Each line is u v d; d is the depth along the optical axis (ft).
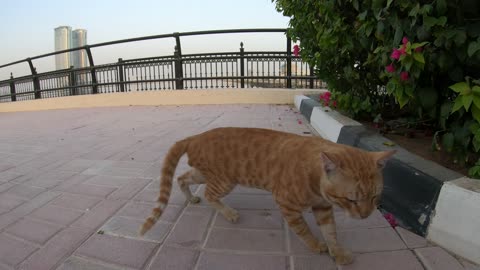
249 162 2.19
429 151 2.76
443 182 2.01
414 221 2.15
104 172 3.42
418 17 2.35
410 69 2.36
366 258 1.93
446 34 2.15
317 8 3.89
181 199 2.73
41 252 2.08
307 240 2.01
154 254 2.02
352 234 2.16
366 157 1.85
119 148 4.29
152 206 2.63
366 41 3.09
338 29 3.43
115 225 2.36
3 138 5.47
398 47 2.48
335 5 3.40
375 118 3.64
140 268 1.90
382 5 2.61
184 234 2.22
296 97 6.97
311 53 4.57
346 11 3.43
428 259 1.88
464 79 2.35
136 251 2.05
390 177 2.41
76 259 2.00
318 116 4.57
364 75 3.86
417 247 2.00
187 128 5.22
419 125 3.37
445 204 1.96
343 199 1.80
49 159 3.98
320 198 1.96
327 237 2.00
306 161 1.93
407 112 3.85
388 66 2.62
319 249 2.00
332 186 1.80
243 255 1.99
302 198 1.93
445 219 1.95
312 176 1.89
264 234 2.21
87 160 3.85
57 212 2.59
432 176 2.10
